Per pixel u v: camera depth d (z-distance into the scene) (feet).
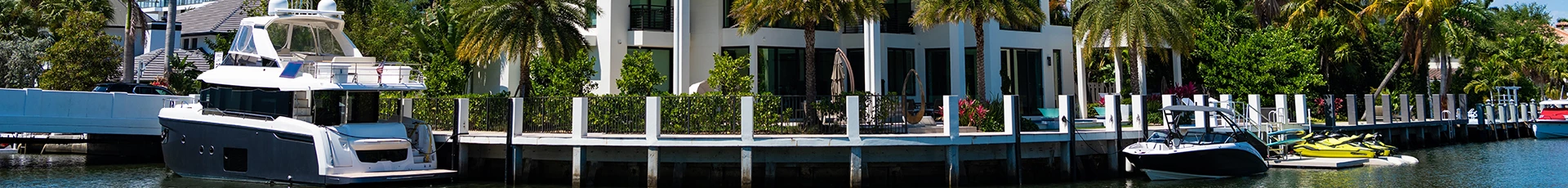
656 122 70.28
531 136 73.51
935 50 108.47
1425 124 125.29
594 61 94.79
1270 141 89.15
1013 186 73.41
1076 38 105.09
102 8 140.26
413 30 118.93
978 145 74.23
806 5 79.51
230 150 74.23
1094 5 103.40
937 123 91.35
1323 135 96.89
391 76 75.36
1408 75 162.81
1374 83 163.94
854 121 69.82
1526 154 107.65
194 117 77.10
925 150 73.15
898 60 108.27
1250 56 125.39
